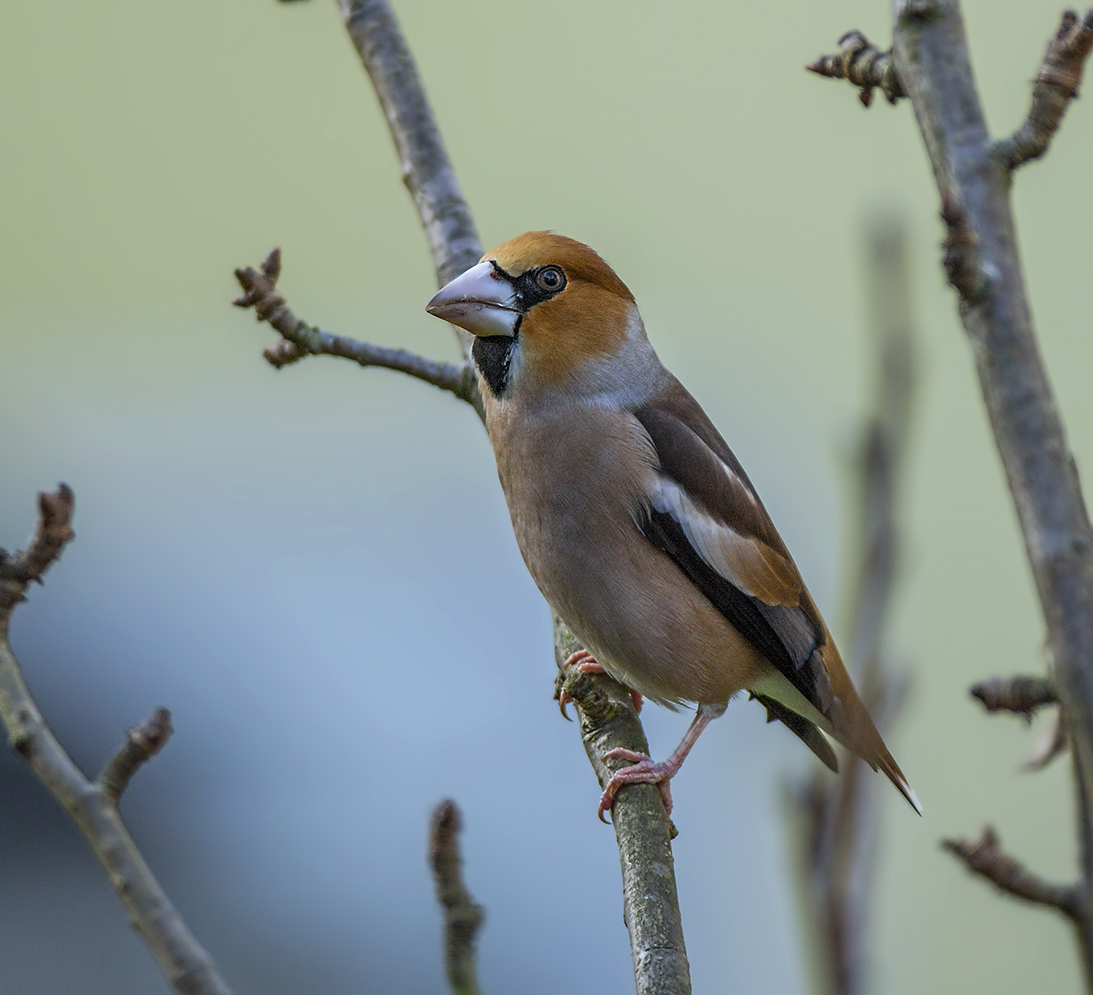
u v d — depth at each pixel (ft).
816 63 19.27
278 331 25.96
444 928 13.91
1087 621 10.87
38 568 15.56
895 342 9.45
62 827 38.70
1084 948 11.35
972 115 14.10
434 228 29.25
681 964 19.86
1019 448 11.93
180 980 13.08
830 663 28.81
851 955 8.15
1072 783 11.78
